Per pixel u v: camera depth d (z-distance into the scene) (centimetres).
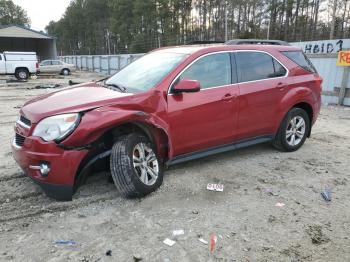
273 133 550
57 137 351
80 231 336
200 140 458
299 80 565
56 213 368
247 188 436
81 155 361
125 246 312
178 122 429
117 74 511
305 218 365
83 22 9688
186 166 507
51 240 322
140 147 397
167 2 6041
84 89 438
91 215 365
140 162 399
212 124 463
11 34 4031
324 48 1333
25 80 2423
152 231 336
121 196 403
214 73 469
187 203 392
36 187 431
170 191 422
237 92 484
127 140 384
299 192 428
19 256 299
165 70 440
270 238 327
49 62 3108
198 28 6006
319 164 527
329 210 383
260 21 4888
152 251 305
